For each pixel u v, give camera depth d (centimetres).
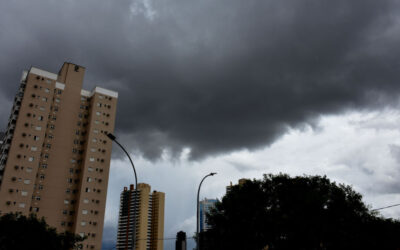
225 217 3459
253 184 3625
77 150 8050
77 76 8781
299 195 3372
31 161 6950
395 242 3241
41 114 7462
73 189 7656
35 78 7681
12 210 6378
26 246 3039
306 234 3192
